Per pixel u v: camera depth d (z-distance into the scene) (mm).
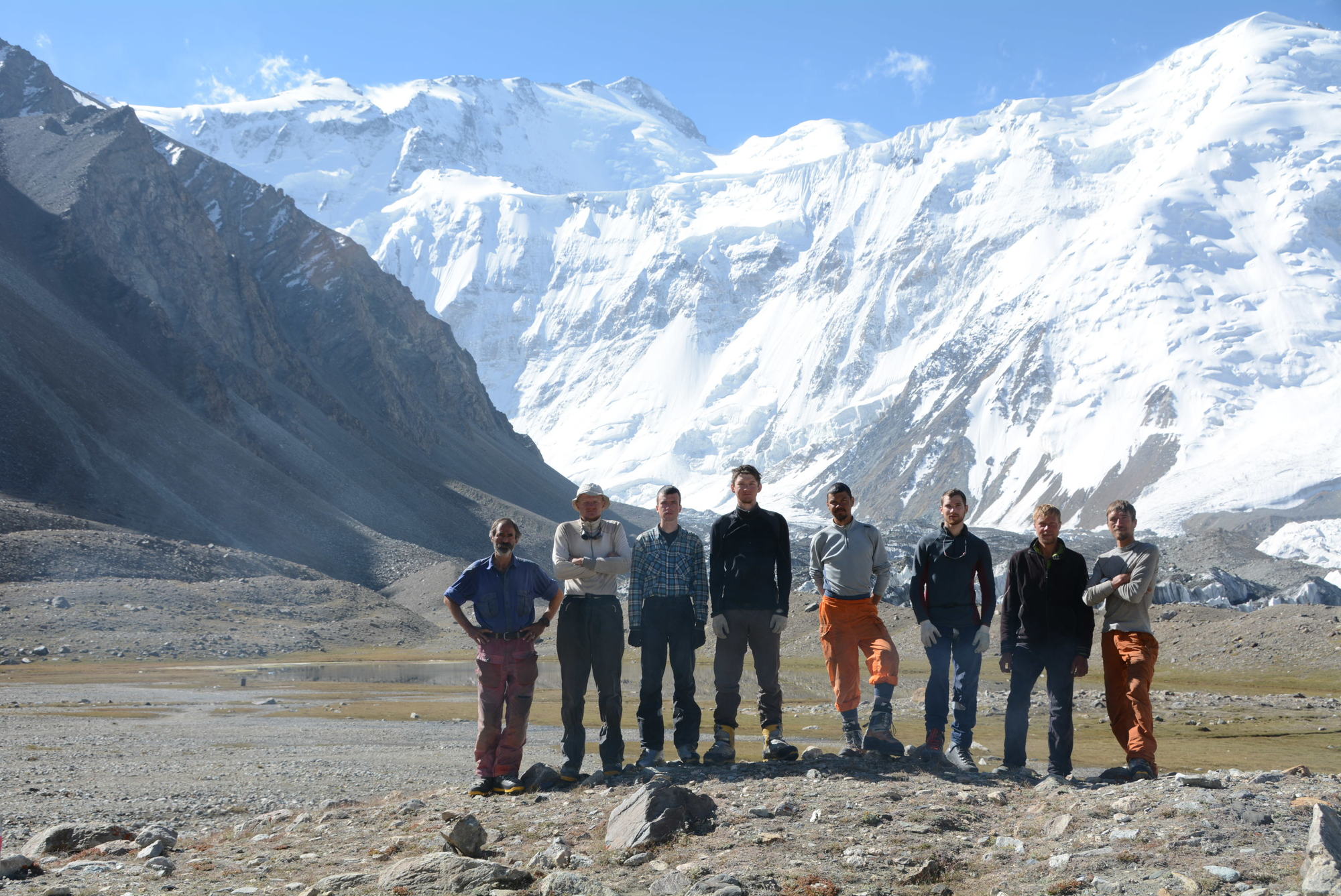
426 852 8844
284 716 29094
